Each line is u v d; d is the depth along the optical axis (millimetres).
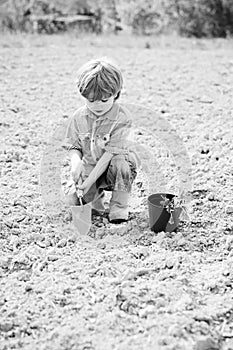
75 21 7910
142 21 7930
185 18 7863
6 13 7773
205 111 5055
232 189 3736
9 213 3449
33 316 2648
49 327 2584
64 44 7203
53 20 7867
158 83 5766
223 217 3447
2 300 2748
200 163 4102
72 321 2613
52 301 2742
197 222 3406
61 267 2984
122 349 2441
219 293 2816
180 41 7492
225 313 2680
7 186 3754
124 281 2852
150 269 2963
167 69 6223
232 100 5320
